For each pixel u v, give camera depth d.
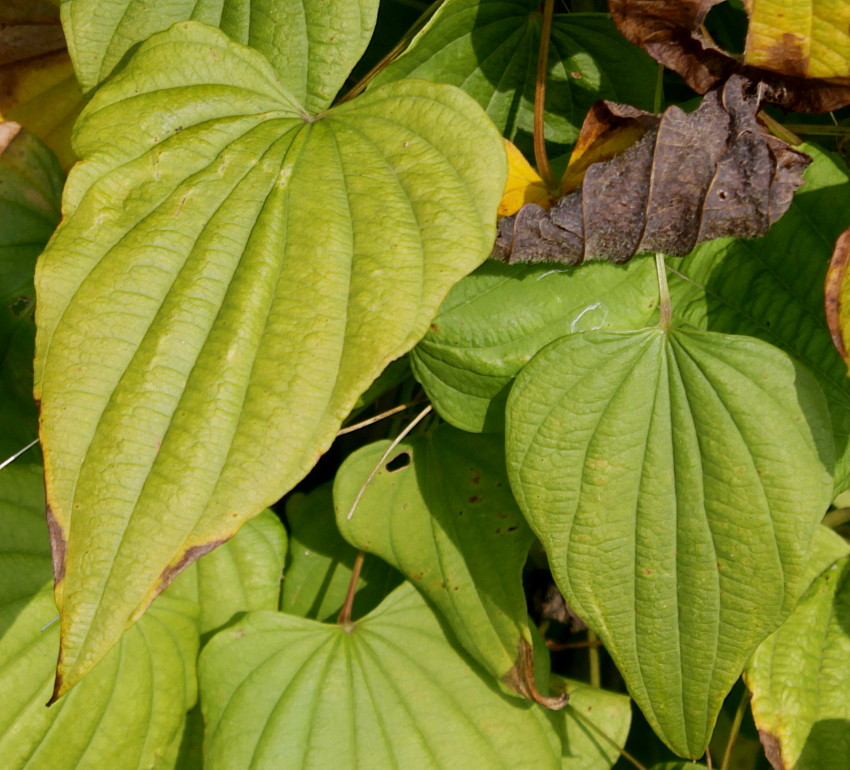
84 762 0.46
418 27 0.46
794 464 0.43
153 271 0.40
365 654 0.48
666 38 0.43
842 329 0.41
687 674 0.44
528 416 0.43
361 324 0.40
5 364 0.49
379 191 0.41
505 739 0.47
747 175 0.42
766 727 0.47
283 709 0.47
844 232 0.41
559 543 0.44
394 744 0.47
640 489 0.43
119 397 0.40
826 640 0.47
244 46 0.43
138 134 0.42
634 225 0.42
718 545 0.43
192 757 0.49
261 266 0.40
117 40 0.45
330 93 0.44
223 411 0.39
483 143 0.41
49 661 0.47
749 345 0.43
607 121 0.43
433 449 0.48
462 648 0.48
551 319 0.44
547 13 0.45
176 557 0.39
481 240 0.40
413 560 0.47
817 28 0.41
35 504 0.48
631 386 0.43
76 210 0.41
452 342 0.44
